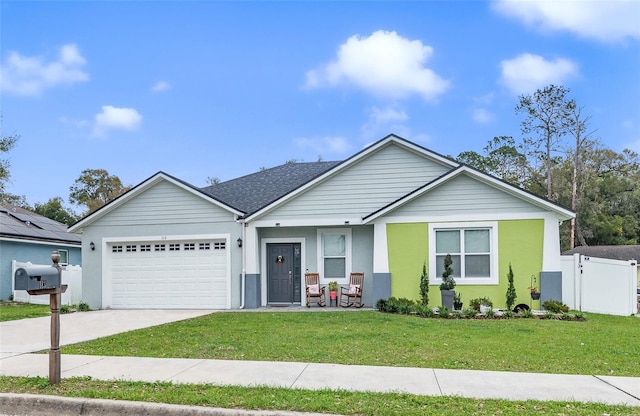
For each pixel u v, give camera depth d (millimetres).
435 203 14992
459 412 4938
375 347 8422
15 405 5613
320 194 16453
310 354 7848
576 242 46281
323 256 16844
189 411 5117
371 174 16328
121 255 17391
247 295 16250
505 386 5938
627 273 14844
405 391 5695
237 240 16484
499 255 14484
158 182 17125
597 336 9727
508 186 14328
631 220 45750
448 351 8086
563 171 45938
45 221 27531
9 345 9195
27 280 5805
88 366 7117
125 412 5258
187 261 16906
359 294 16031
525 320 12367
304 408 5074
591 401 5312
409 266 15039
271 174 21328
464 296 14602
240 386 5902
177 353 8078
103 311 16047
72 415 5355
